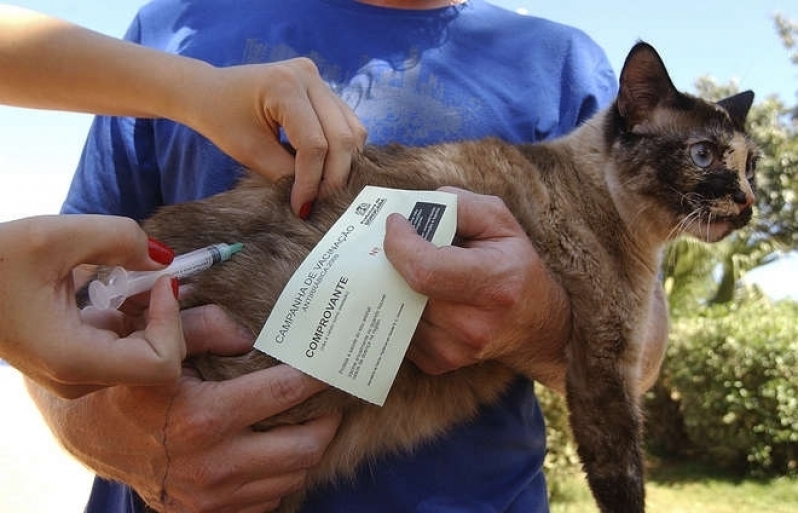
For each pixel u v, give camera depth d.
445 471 0.47
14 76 0.43
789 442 2.12
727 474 2.18
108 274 0.39
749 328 2.24
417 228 0.41
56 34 0.42
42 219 0.32
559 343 0.50
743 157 0.61
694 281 2.40
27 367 0.33
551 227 0.53
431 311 0.42
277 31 0.52
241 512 0.41
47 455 1.50
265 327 0.39
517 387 0.51
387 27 0.53
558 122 0.54
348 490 0.46
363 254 0.40
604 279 0.54
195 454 0.39
